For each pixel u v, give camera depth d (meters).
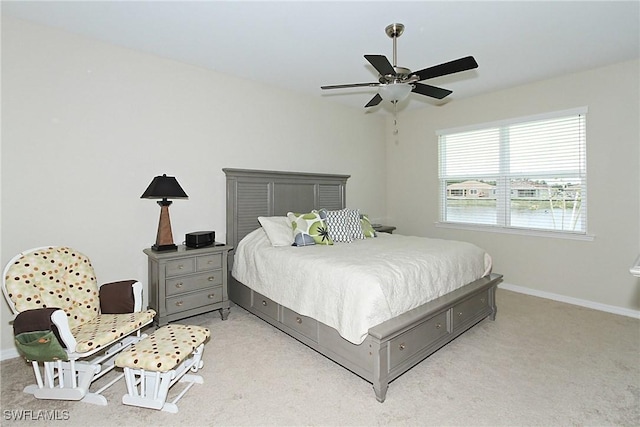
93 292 2.31
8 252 2.38
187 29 2.56
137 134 2.96
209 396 1.97
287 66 3.32
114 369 2.28
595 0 2.16
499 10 2.28
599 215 3.38
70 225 2.63
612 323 3.02
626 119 3.18
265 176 3.76
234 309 3.45
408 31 2.58
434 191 4.82
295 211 4.07
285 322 2.70
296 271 2.55
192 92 3.28
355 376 2.18
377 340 1.91
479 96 4.25
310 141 4.33
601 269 3.39
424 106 4.77
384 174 5.38
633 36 2.66
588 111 3.40
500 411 1.83
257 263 3.01
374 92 4.16
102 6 2.24
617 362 2.32
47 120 2.51
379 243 3.25
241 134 3.66
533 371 2.22
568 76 3.51
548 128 3.71
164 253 2.77
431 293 2.41
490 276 3.10
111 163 2.82
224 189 3.54
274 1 2.18
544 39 2.72
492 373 2.20
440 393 1.99
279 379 2.15
